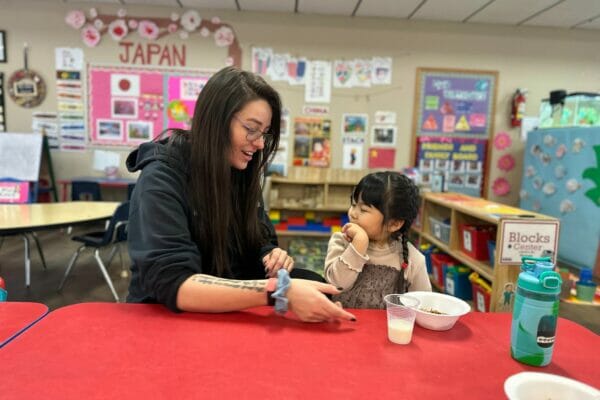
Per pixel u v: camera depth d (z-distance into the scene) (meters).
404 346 0.83
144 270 0.95
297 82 4.35
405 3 3.85
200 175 1.08
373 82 4.38
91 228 4.71
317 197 4.43
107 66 4.27
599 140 3.25
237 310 0.97
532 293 0.76
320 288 0.94
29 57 4.24
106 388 0.65
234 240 1.28
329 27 4.29
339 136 4.44
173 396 0.63
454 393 0.67
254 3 4.01
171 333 0.84
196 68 4.30
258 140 1.09
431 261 3.39
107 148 4.40
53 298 2.85
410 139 4.46
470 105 4.43
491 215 2.40
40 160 4.14
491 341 0.87
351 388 0.67
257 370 0.72
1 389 0.64
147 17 4.21
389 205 1.29
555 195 3.73
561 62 4.41
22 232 2.44
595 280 3.21
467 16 4.13
